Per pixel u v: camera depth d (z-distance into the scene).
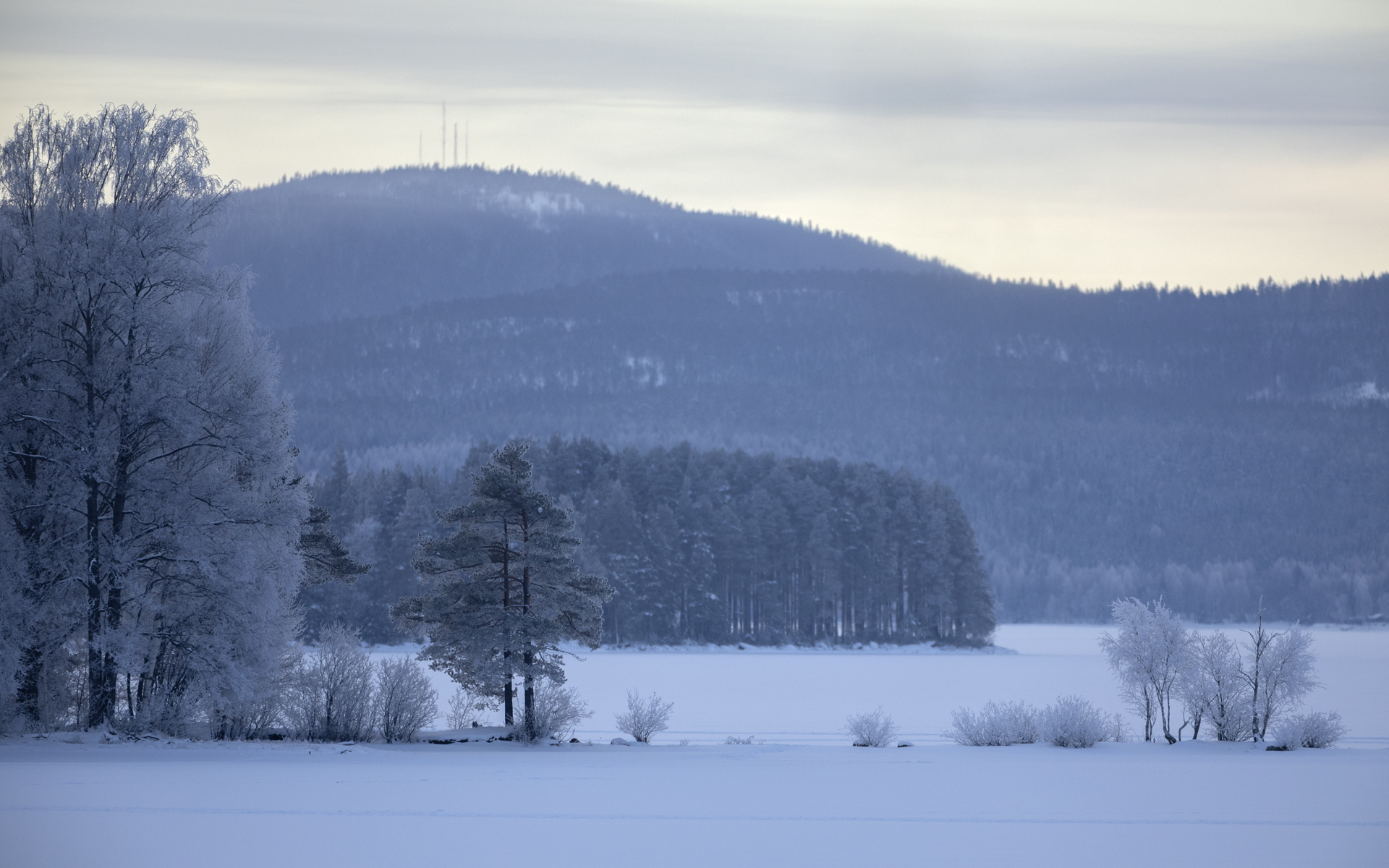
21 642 77.19
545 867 42.34
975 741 93.50
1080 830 49.94
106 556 80.56
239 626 82.12
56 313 80.94
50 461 80.06
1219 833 49.44
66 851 43.81
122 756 71.75
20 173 82.56
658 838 47.81
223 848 44.72
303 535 105.62
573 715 95.19
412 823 50.12
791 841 47.12
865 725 93.00
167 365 80.94
